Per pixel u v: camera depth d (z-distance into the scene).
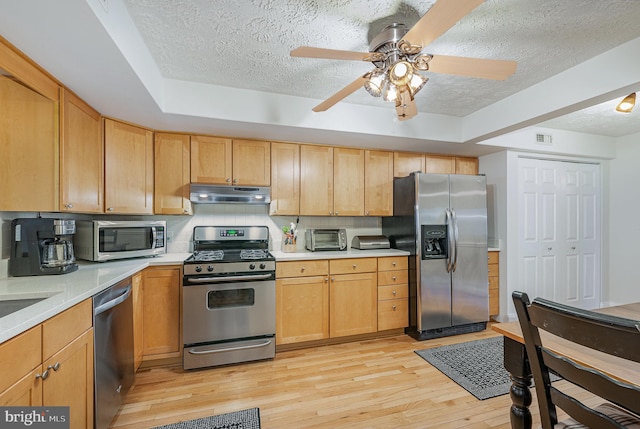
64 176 1.70
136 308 2.14
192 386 2.09
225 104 2.28
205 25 1.55
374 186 3.28
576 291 3.73
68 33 1.22
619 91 1.83
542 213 3.58
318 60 1.91
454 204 3.06
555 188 3.66
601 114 2.91
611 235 3.89
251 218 3.14
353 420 1.74
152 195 2.57
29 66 1.44
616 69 1.79
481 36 1.66
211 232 2.92
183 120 2.31
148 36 1.64
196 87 2.21
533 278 3.51
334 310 2.79
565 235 3.69
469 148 3.28
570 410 0.82
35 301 1.34
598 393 0.73
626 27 1.59
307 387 2.08
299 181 3.00
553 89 2.15
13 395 0.95
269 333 2.51
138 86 1.72
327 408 1.85
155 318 2.32
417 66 1.48
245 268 2.44
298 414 1.79
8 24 1.15
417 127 2.85
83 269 1.93
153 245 2.47
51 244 1.78
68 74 1.57
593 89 1.91
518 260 3.42
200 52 1.81
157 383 2.13
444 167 3.58
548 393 0.91
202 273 2.35
